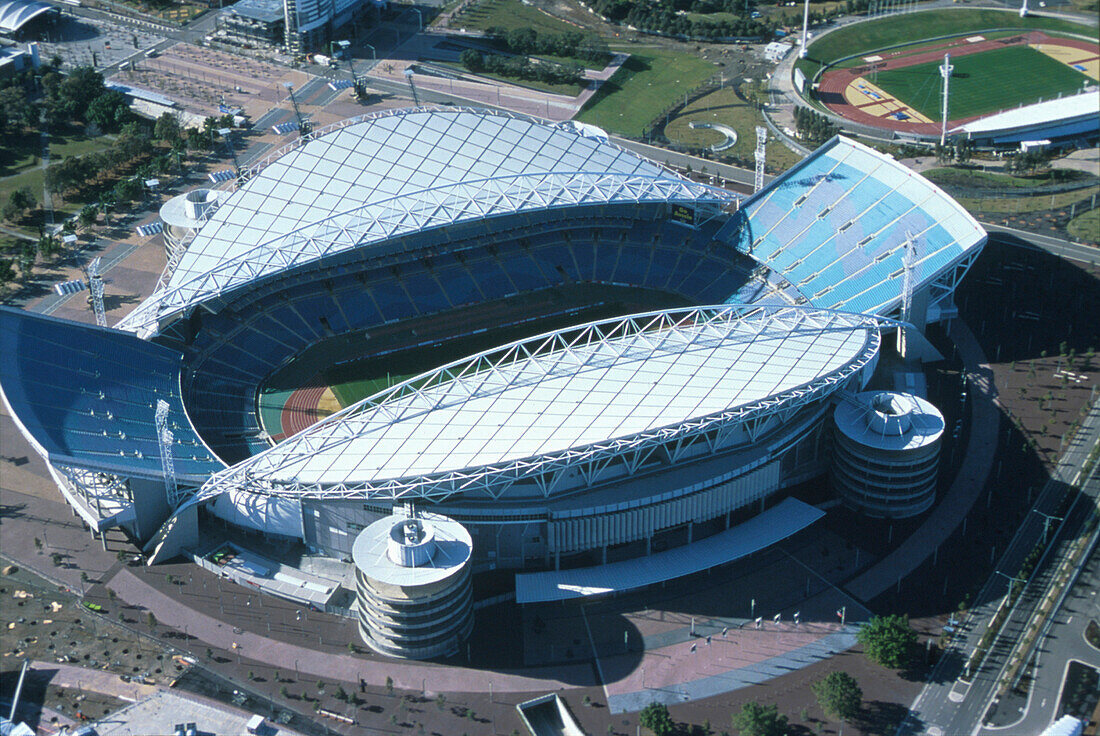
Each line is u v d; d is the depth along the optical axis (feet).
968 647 645.10
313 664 641.40
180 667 636.89
